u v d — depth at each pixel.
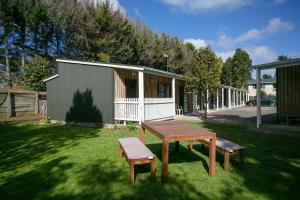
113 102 11.77
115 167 5.18
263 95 52.19
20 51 26.12
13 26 24.12
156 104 12.92
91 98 12.34
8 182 4.40
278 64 10.51
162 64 36.47
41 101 16.47
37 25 25.08
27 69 19.02
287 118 12.60
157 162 5.54
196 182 4.34
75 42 27.06
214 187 4.12
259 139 8.19
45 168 5.16
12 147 7.18
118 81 12.16
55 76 13.55
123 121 11.83
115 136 8.96
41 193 3.92
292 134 9.16
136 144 5.25
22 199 3.72
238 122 13.20
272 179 4.48
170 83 17.64
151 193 3.89
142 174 4.74
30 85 18.53
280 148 6.86
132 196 3.79
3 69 25.31
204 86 14.95
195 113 19.02
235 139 8.18
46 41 27.73
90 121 12.34
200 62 14.93
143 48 32.94
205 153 6.30
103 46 27.36
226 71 38.12
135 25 36.88
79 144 7.51
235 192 3.93
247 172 4.84
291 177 4.58
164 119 13.75
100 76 12.06
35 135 9.25
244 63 41.25
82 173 4.82
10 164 5.49
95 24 27.42
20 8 23.55
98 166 5.25
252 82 40.25
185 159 5.77
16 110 14.85
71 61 12.74
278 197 3.76
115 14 29.00
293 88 12.69
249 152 6.41
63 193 3.92
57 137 8.80
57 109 13.57
